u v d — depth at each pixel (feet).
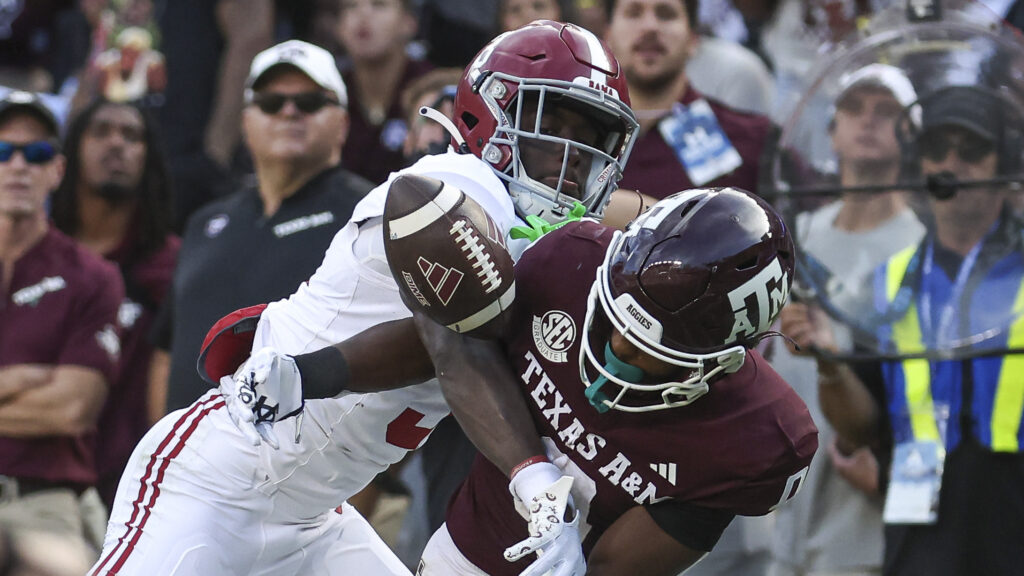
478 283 27.73
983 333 41.75
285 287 48.21
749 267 26.71
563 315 29.01
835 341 43.24
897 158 42.27
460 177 30.50
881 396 45.78
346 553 36.86
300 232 48.75
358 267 32.50
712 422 28.30
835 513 48.06
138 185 59.00
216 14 76.07
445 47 70.85
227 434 33.76
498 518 31.50
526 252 29.89
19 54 94.94
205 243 50.90
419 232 27.76
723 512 29.12
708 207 27.25
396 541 51.11
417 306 28.50
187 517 33.55
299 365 29.48
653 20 50.34
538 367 29.32
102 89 75.41
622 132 32.22
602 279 27.78
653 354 27.14
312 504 34.58
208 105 75.61
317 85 49.32
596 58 31.35
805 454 28.86
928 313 42.11
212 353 34.14
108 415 56.08
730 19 68.39
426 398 33.35
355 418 32.99
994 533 43.52
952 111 41.73
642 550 29.19
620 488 29.19
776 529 49.85
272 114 49.03
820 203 43.04
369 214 32.01
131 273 58.49
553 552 26.48
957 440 44.29
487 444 28.30
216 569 33.65
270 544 34.47
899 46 42.68
